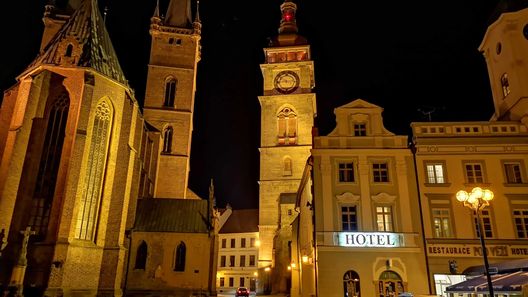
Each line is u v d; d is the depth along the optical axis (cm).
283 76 7631
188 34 7944
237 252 9969
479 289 2208
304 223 4212
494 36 4316
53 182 4231
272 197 6831
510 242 3194
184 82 7681
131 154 4872
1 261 3794
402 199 3362
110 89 4725
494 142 3472
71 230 3994
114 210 4550
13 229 3941
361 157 3494
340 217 3359
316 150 3516
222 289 9738
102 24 5216
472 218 3278
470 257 3175
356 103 3703
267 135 7225
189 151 7412
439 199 3344
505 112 4069
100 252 4316
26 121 4184
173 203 5556
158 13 8006
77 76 4506
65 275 3853
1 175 3981
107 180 4528
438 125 3553
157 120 7350
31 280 3819
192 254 5078
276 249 5991
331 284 3155
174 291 4891
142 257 4991
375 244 3238
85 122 4306
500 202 3303
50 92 4459
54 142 4344
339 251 3234
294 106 7362
